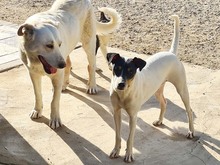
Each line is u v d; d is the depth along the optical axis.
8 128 2.92
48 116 3.05
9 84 3.41
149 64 2.69
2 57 3.79
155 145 2.79
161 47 4.02
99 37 3.54
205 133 2.89
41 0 5.34
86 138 2.85
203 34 4.28
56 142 2.81
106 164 2.64
